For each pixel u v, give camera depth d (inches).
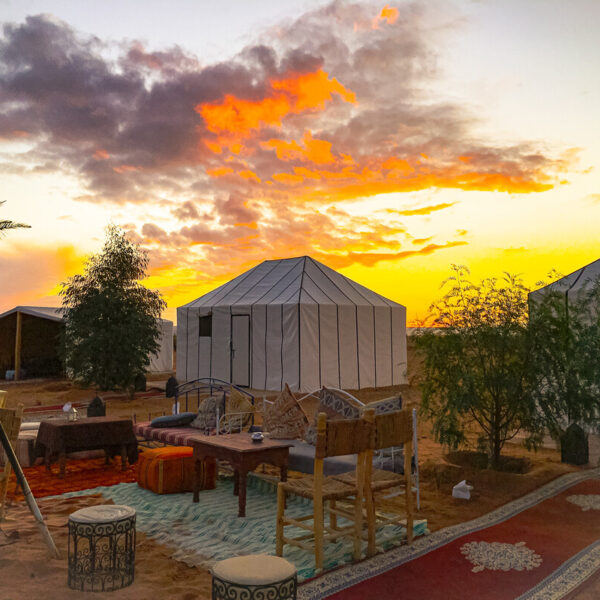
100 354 695.1
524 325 321.7
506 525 232.1
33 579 178.1
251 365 736.3
